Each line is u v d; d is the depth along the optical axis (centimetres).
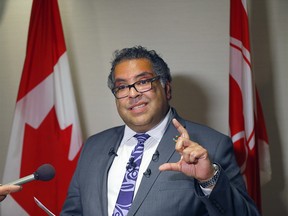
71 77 221
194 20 223
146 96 152
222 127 220
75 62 234
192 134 155
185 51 223
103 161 161
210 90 221
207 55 222
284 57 217
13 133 211
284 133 217
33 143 211
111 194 151
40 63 214
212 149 149
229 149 152
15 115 212
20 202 212
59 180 211
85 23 233
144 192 142
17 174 210
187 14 223
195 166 123
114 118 231
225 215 128
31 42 214
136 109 152
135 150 156
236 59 196
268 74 218
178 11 224
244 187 149
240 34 196
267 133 218
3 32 240
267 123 218
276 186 217
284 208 217
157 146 153
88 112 233
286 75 216
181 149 121
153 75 155
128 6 228
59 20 216
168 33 225
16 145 211
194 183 129
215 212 127
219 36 221
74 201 168
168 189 142
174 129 156
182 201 141
